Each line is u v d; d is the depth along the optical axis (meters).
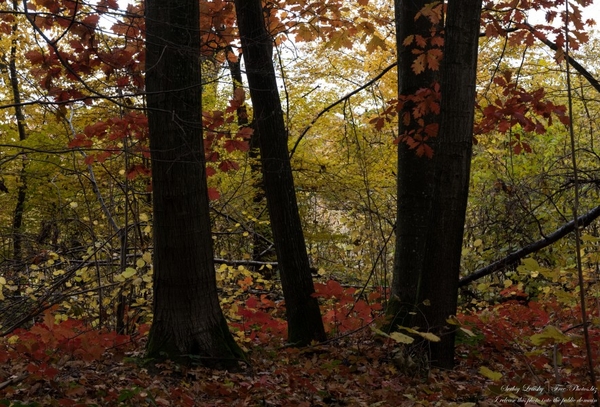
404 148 6.23
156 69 4.70
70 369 4.40
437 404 3.78
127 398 3.51
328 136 10.70
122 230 6.95
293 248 5.90
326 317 6.43
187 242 4.79
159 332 4.82
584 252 6.62
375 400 4.25
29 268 7.57
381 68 9.80
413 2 6.13
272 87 5.77
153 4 4.72
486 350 5.83
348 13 7.67
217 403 3.92
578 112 10.55
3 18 6.01
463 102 4.90
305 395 4.31
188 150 4.74
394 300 6.14
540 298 7.89
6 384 3.85
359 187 9.45
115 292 6.51
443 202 4.97
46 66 5.07
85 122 8.41
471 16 4.89
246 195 10.12
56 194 9.55
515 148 6.48
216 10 6.00
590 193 9.35
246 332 6.45
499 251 8.95
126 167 6.36
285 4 6.80
